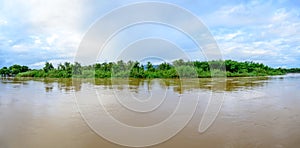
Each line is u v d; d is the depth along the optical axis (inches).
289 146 201.8
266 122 280.1
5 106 387.5
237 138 223.5
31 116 313.7
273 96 492.1
